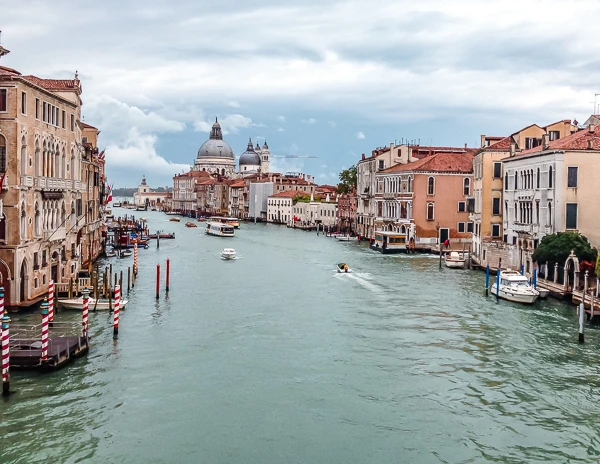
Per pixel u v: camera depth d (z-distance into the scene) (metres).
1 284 35.41
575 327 35.09
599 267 36.09
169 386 26.14
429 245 78.69
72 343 29.30
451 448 21.00
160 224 159.62
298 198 151.50
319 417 23.33
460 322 36.84
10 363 27.05
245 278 55.81
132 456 20.28
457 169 78.69
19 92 34.94
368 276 56.28
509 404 24.45
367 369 28.48
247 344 32.41
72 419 22.75
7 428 21.94
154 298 44.66
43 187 38.75
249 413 23.61
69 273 44.75
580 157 45.91
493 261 57.81
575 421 22.95
